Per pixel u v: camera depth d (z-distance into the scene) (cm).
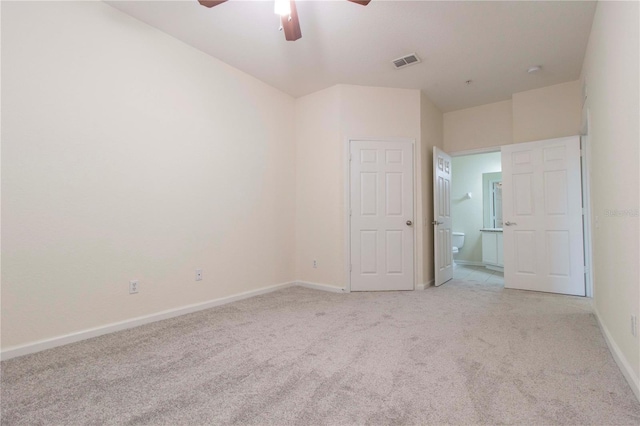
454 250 609
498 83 379
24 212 200
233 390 155
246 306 312
